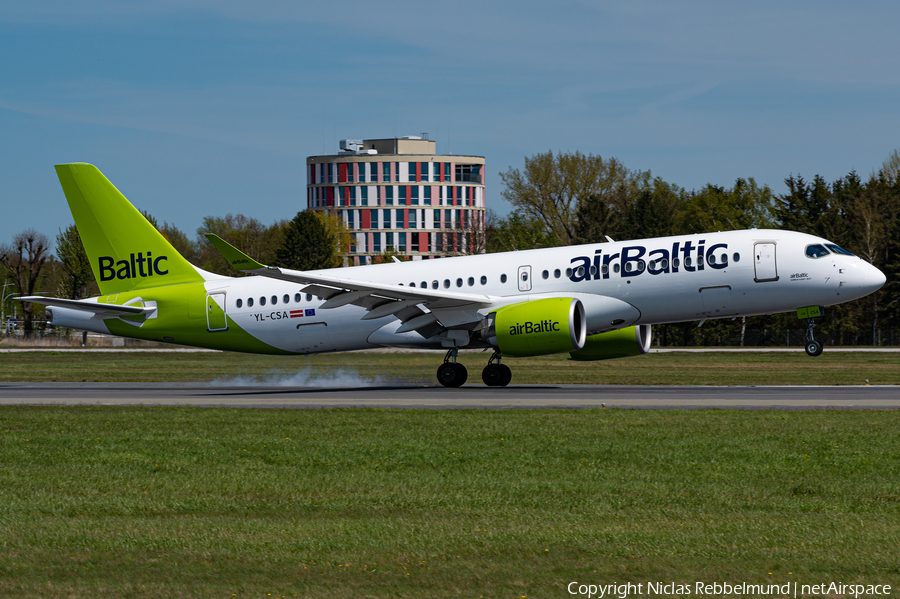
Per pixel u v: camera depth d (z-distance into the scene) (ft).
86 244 440.45
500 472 186.29
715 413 281.54
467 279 397.39
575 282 381.40
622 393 371.35
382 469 191.52
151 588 111.24
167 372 570.05
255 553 126.41
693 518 145.69
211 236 357.61
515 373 525.34
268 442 231.30
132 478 184.24
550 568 119.14
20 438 245.04
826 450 208.23
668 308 376.27
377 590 110.73
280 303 419.74
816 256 363.76
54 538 134.72
